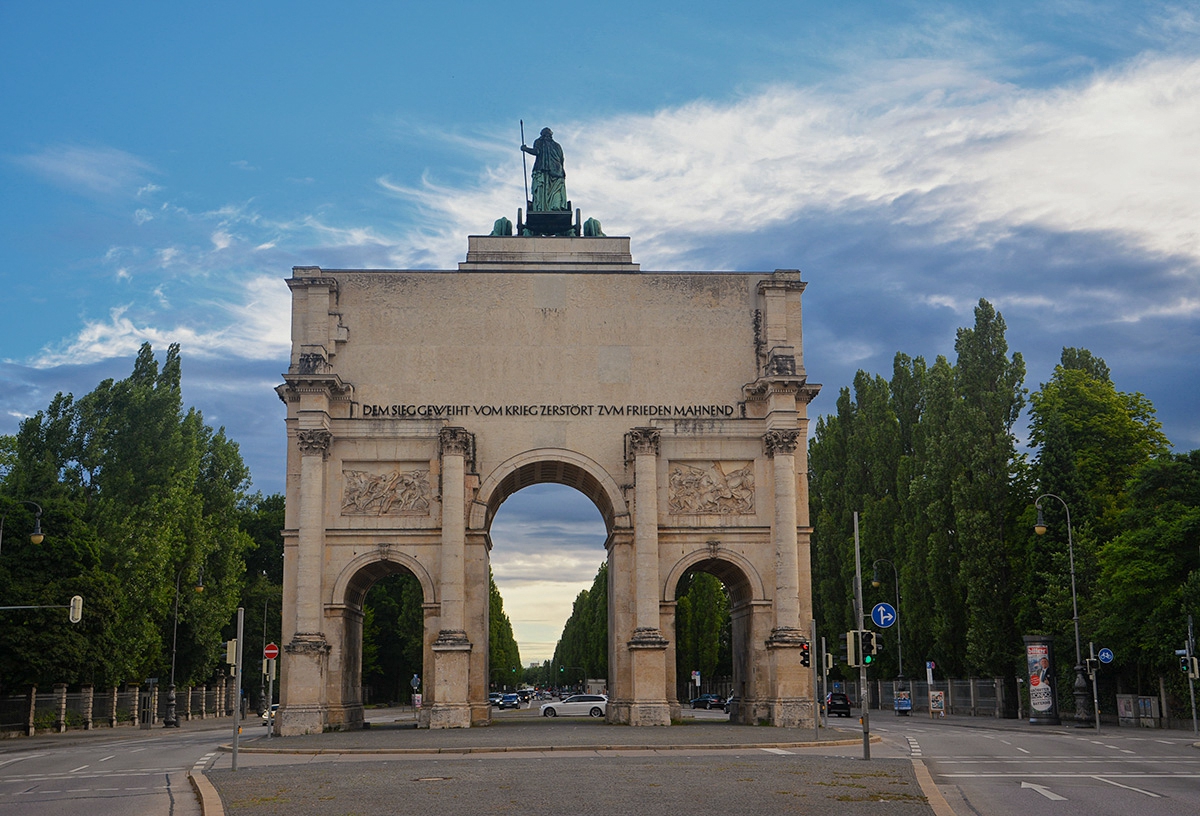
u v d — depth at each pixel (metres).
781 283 66.50
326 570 62.25
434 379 65.25
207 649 101.69
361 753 43.12
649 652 60.81
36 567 76.31
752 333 66.81
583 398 65.50
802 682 61.06
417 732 56.41
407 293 66.06
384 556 62.47
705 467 64.56
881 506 97.81
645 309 66.69
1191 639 57.78
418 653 133.75
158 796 29.14
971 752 42.19
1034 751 42.84
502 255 68.31
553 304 66.44
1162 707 65.94
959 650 82.75
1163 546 63.84
